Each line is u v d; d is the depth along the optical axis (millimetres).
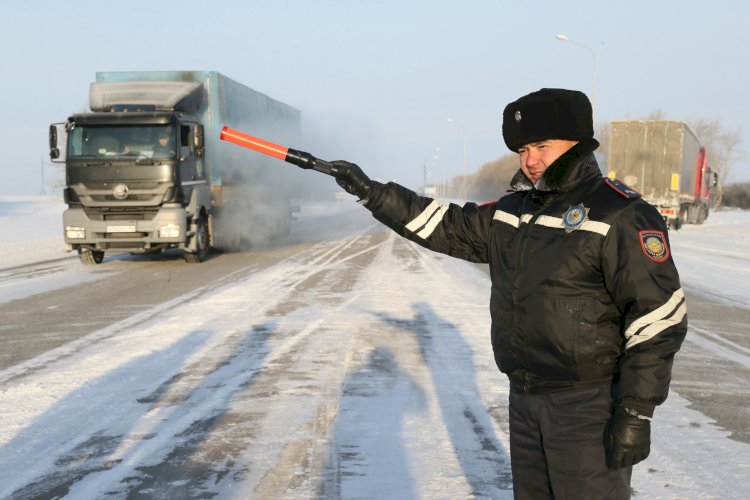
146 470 4285
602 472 2355
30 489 4020
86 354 7285
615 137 29969
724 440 4844
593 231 2352
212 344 7707
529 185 2605
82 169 14961
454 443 4711
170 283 12883
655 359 2217
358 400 5660
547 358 2430
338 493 3939
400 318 9172
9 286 12680
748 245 23094
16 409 5465
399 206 2865
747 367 7047
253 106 20062
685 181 32312
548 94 2434
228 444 4711
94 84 16125
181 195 15164
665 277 2273
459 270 14797
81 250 16078
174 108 15516
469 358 7016
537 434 2514
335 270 14797
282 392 5887
